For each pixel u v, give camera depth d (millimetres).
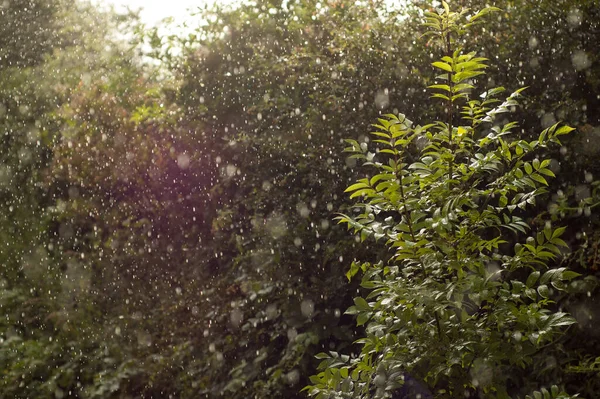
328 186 6688
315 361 6277
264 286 6750
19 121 12852
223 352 7207
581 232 5016
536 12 5734
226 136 8422
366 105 6477
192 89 9062
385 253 5867
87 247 10078
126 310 8617
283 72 7551
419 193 3658
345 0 7168
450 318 3420
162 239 9070
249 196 7922
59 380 7777
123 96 10594
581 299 4656
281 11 8672
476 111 3670
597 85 5473
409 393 3656
